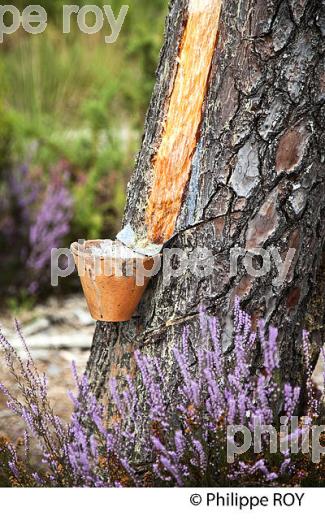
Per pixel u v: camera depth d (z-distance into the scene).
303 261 2.61
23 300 4.80
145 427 2.69
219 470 2.50
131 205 2.74
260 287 2.58
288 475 2.51
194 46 2.51
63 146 5.77
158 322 2.68
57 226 5.05
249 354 2.61
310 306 2.84
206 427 2.50
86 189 5.27
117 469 2.63
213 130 2.51
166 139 2.60
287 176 2.49
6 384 3.81
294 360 2.75
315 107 2.45
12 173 5.29
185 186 2.58
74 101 7.32
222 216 2.54
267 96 2.44
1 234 5.12
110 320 2.65
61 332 4.55
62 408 3.62
